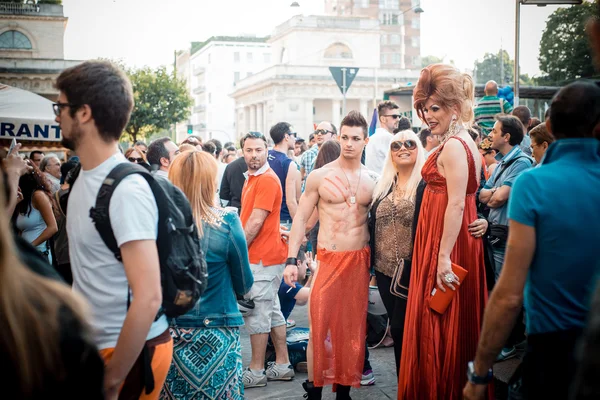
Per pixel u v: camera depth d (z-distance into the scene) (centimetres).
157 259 224
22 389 133
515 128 482
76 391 141
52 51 4594
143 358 234
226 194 730
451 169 362
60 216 588
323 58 6353
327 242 433
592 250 218
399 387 388
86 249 230
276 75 5656
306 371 542
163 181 242
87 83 226
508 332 237
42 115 796
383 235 424
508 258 231
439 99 372
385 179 427
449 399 368
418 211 394
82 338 143
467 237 372
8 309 133
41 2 4528
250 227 492
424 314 375
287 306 577
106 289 230
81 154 232
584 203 219
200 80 9881
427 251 376
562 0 896
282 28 6556
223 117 9256
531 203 224
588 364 116
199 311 342
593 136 226
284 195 682
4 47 4538
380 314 574
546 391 225
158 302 222
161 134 7825
